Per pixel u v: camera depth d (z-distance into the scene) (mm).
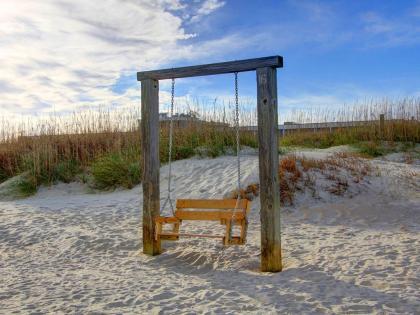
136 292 5262
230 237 6375
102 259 7238
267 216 6105
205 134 15852
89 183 14930
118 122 17875
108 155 15625
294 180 11398
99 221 9867
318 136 21312
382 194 11219
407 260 5992
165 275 6105
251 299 4824
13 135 18141
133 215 10359
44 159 15500
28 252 7867
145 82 7223
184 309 4598
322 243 7430
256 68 6184
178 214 7027
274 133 6121
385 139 19969
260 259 6793
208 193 11852
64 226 9445
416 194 11281
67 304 4910
